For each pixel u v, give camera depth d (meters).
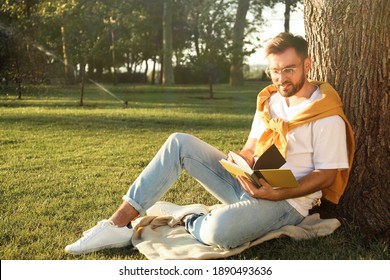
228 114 13.97
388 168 4.01
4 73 18.67
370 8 3.92
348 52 4.02
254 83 37.09
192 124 11.41
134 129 10.38
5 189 5.49
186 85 35.62
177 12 31.44
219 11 21.92
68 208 4.82
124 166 6.80
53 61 21.34
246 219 3.52
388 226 3.88
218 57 21.06
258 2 27.17
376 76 3.98
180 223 4.14
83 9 18.52
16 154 7.54
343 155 3.48
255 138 3.89
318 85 3.67
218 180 3.89
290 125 3.54
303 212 3.68
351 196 4.04
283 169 3.23
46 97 19.53
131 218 3.82
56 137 9.17
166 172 3.79
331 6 4.04
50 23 18.30
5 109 14.24
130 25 29.80
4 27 18.41
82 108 15.24
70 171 6.44
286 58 3.42
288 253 3.62
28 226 4.31
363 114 4.02
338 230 3.88
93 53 17.12
